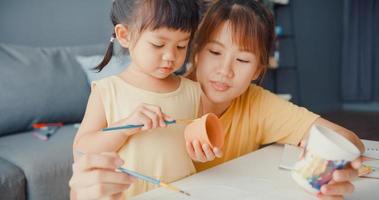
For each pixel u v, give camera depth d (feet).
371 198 2.09
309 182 1.95
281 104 3.23
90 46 7.28
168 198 2.00
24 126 5.77
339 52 15.14
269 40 2.97
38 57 6.23
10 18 7.02
